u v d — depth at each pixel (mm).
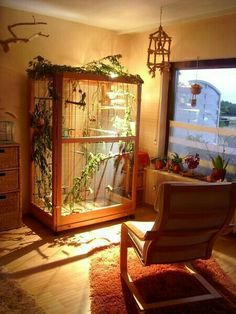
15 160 3322
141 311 2146
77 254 2914
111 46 4215
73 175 3695
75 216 3371
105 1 2963
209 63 3646
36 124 3432
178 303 2238
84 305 2219
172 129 4223
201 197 2076
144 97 4340
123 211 3770
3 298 2236
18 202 3398
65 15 3564
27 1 3104
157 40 2799
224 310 2219
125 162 3859
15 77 3486
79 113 3689
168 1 2898
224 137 3654
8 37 3352
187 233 2178
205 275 2646
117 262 2783
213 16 3316
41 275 2559
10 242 3098
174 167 4000
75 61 3893
